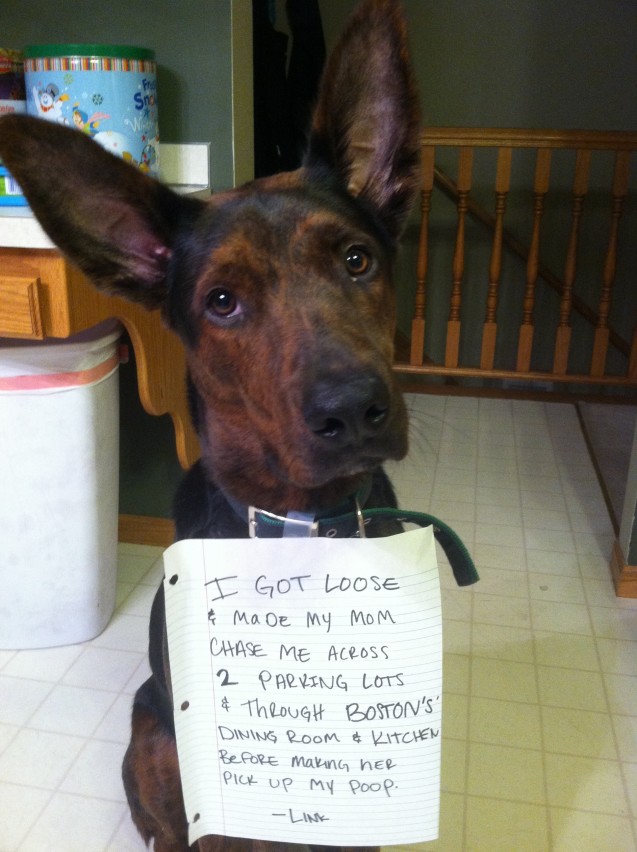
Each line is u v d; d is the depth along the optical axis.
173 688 1.14
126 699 1.93
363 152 1.23
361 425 0.96
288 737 1.15
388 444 1.01
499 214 3.68
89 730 1.84
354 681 1.13
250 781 1.17
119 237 1.20
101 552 2.08
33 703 1.92
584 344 4.70
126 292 1.23
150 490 2.55
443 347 4.89
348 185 1.24
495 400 3.92
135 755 1.44
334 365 0.96
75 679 2.00
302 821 1.18
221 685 1.14
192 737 1.16
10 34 2.17
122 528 2.59
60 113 1.89
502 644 2.11
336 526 1.20
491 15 4.33
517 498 2.91
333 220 1.12
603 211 4.50
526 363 3.87
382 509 1.16
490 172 4.55
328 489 1.18
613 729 1.83
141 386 2.01
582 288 4.65
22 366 1.78
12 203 1.69
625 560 2.30
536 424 3.62
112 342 1.97
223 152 2.19
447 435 3.48
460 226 3.75
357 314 1.08
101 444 1.98
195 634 1.13
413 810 1.17
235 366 1.13
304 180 1.19
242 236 1.09
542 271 4.44
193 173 2.21
